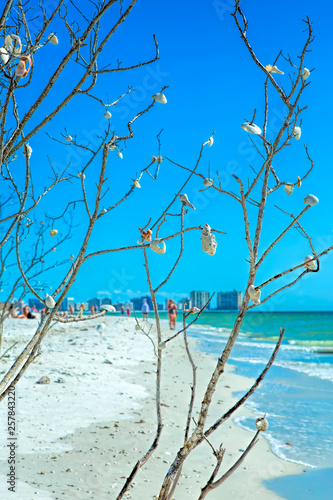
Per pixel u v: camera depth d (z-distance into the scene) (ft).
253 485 16.93
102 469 16.17
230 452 20.39
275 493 16.28
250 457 19.80
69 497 13.64
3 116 5.39
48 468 15.71
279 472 18.30
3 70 5.40
